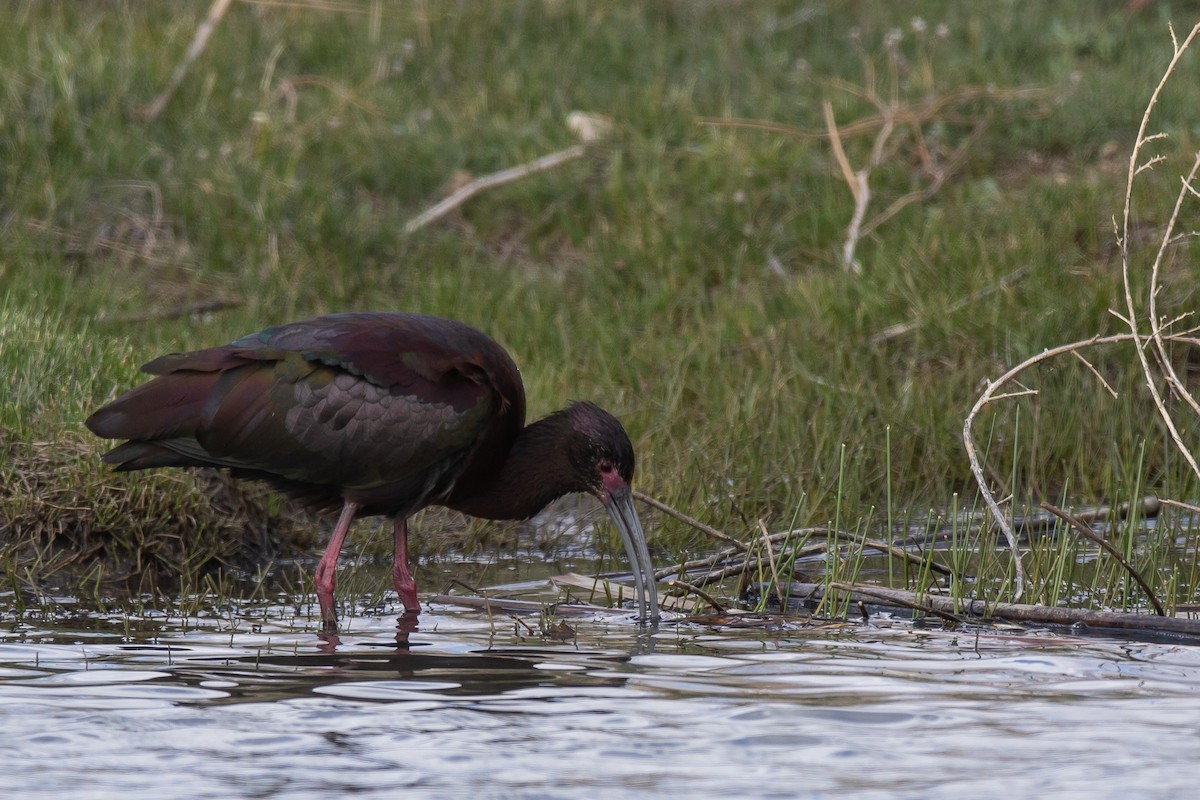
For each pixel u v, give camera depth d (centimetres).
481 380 962
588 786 571
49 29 2086
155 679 729
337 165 1911
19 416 1119
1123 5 2400
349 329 952
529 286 1695
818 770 588
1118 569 944
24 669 748
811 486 1183
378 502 955
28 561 1041
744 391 1346
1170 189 1695
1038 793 561
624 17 2364
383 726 647
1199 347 1370
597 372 1452
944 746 618
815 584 977
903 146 1942
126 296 1599
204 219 1759
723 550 1098
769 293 1628
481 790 568
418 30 2275
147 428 928
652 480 1206
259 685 717
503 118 2019
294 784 575
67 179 1792
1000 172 1886
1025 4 2380
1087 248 1628
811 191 1842
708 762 600
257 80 2086
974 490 1248
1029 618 884
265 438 928
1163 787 566
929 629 869
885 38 2222
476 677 738
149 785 574
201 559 1083
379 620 905
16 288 1518
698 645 821
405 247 1770
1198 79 2058
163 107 1955
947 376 1409
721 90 2122
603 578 1037
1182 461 1216
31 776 583
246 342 955
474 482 993
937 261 1603
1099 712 670
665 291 1630
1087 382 1350
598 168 1922
